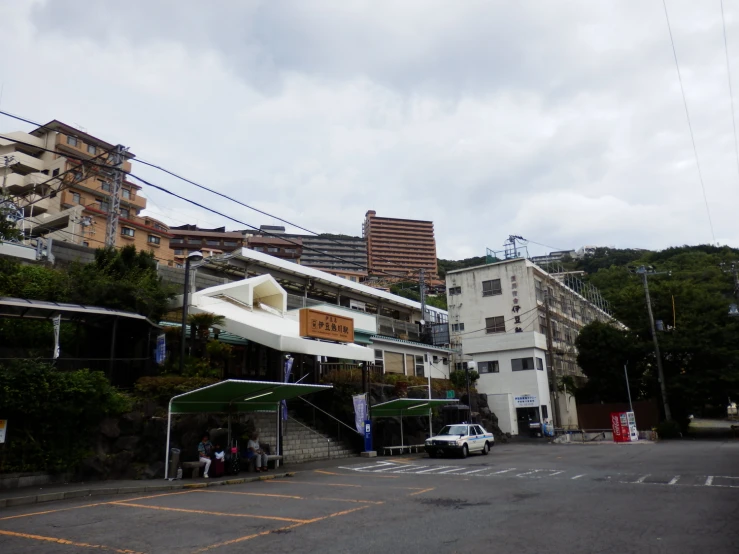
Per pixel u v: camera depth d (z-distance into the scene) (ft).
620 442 109.81
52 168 197.26
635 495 38.96
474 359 147.43
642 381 140.77
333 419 83.25
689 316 135.54
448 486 46.14
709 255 216.54
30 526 30.50
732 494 38.45
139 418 54.80
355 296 153.89
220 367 78.18
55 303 59.00
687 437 124.57
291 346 73.15
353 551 23.81
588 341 149.07
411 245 480.23
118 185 98.22
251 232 324.39
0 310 57.98
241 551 24.27
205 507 36.78
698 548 23.39
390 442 88.58
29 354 57.98
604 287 246.68
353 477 54.75
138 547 25.25
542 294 162.71
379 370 117.80
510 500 37.68
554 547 23.95
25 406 46.62
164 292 76.02
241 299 88.99
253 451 59.57
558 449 93.76
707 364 130.41
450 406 107.65
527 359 139.74
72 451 49.52
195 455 56.24
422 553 23.22
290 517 32.42
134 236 192.44
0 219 72.43
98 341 66.74
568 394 164.14
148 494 44.27
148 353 69.36
